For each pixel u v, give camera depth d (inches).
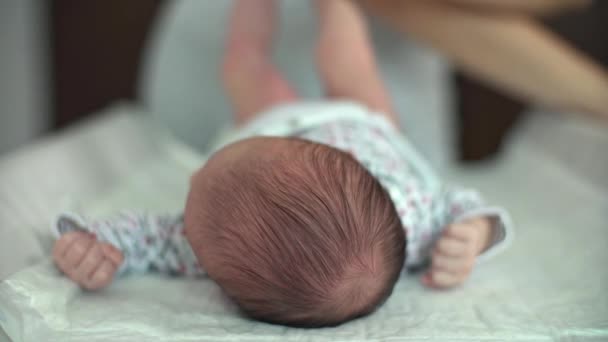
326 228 23.1
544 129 58.6
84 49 68.1
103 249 26.7
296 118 36.4
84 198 40.9
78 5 67.2
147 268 30.2
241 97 45.4
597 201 43.9
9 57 64.8
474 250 28.5
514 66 48.2
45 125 68.6
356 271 23.2
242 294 23.9
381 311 25.5
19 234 30.1
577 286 28.1
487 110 69.1
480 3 45.8
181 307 25.6
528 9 47.0
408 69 56.6
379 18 50.3
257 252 23.2
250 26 45.9
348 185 24.5
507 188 52.8
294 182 24.1
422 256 30.8
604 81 48.9
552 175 52.3
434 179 36.7
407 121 56.7
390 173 31.4
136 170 51.7
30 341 22.3
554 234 37.2
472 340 22.2
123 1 67.3
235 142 27.3
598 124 50.7
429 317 24.5
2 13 63.2
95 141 49.5
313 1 44.5
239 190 24.3
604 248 33.4
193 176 27.0
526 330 23.0
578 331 22.9
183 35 53.2
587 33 64.6
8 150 66.4
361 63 42.3
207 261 24.7
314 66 49.9
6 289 23.0
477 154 70.0
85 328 22.8
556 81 48.1
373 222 24.0
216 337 22.3
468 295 27.4
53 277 25.4
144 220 30.0
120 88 68.9
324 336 22.5
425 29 47.8
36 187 36.9
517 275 30.3
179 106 54.9
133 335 22.4
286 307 23.2
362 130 35.6
